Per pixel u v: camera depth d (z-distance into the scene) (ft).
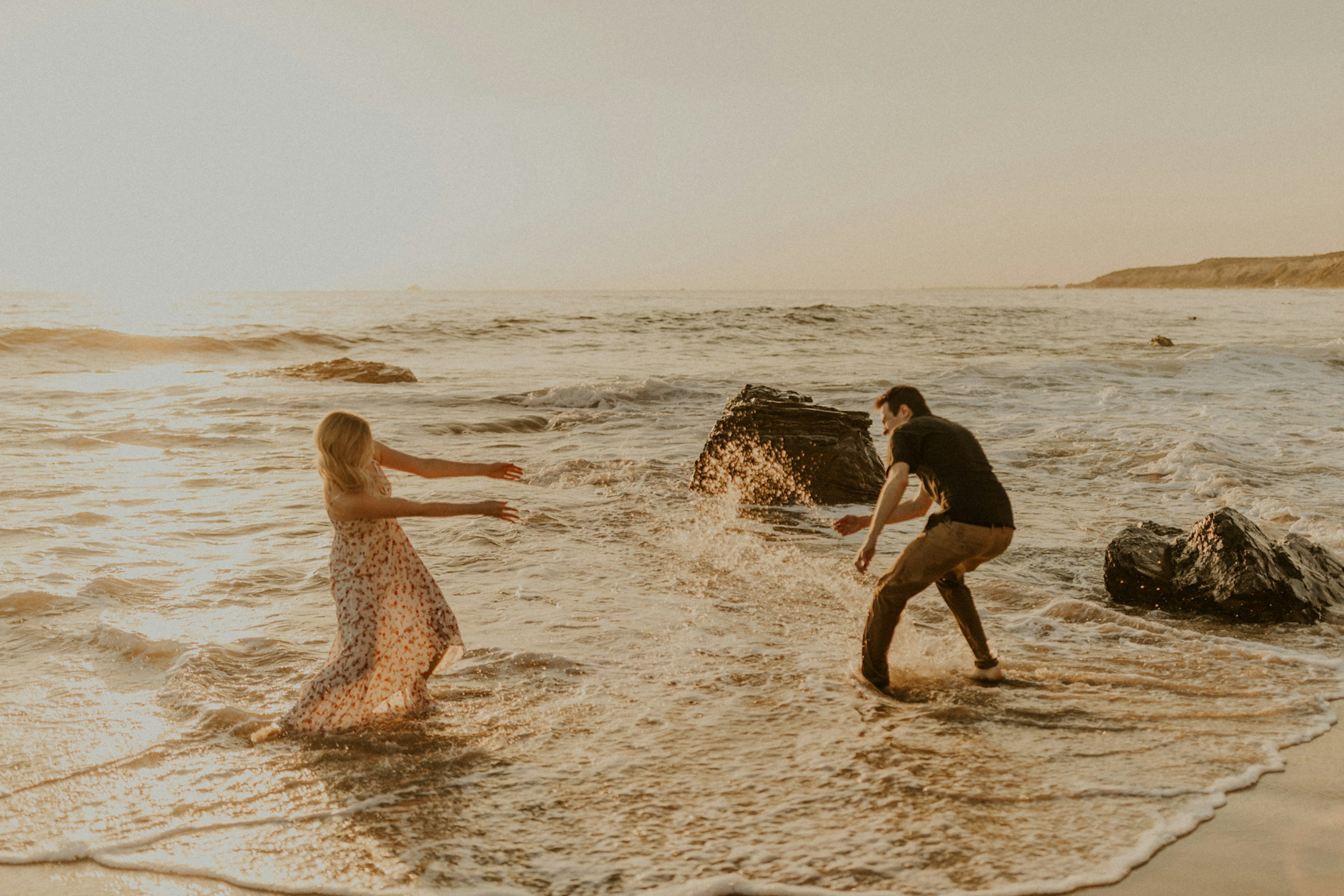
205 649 16.15
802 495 31.78
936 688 15.24
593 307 254.88
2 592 19.44
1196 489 33.14
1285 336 128.67
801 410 33.04
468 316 176.35
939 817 10.73
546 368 80.18
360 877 9.52
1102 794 11.35
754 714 13.99
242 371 71.20
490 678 15.31
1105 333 137.18
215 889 9.34
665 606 19.85
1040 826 10.54
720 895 9.17
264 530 26.20
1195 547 20.47
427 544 24.90
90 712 13.80
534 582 21.36
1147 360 79.20
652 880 9.41
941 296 599.16
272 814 10.80
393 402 54.29
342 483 12.92
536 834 10.36
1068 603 19.88
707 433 45.65
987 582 21.91
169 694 14.46
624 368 79.20
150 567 22.13
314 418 48.62
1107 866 9.68
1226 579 19.53
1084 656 17.03
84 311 207.72
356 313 205.16
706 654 16.81
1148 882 9.41
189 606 19.25
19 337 82.23
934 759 12.35
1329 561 21.52
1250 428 45.80
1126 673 16.05
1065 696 14.87
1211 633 18.62
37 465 35.40
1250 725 13.69
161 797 11.19
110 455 38.24
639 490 32.91
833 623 19.02
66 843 10.11
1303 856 9.93
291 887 9.36
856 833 10.37
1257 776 11.90
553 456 39.04
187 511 28.37
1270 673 16.12
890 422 15.34
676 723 13.58
